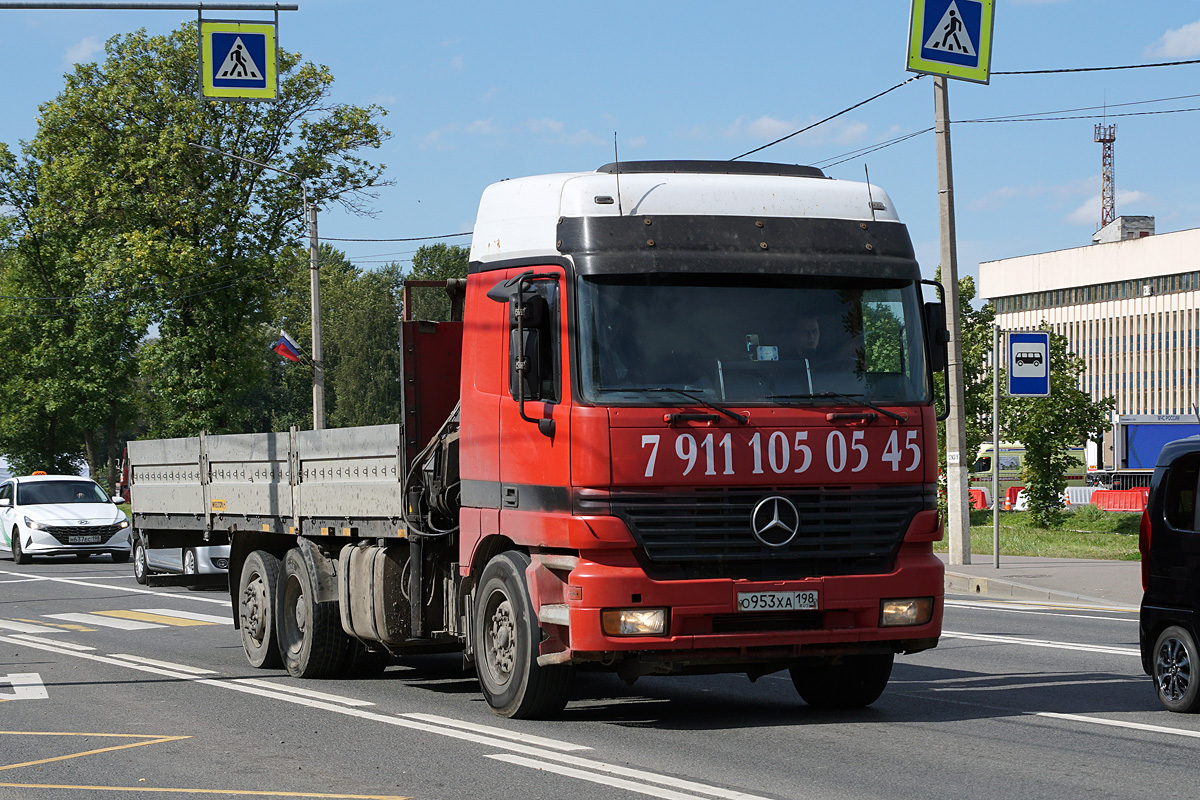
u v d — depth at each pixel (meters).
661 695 12.27
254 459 15.20
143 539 18.81
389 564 12.33
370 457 12.62
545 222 10.25
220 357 54.91
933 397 10.30
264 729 10.45
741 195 10.22
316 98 55.28
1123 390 147.50
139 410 75.94
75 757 9.39
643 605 9.44
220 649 16.56
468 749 9.40
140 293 54.00
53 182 54.91
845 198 10.49
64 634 18.33
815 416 9.80
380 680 13.72
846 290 10.18
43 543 34.41
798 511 9.74
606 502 9.47
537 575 10.05
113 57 54.66
